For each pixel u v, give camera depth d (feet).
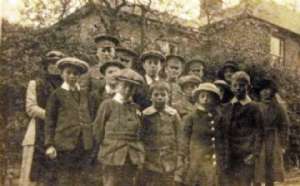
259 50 19.22
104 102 15.79
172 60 17.30
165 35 17.31
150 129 16.44
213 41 18.28
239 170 18.10
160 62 17.06
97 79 15.83
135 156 16.03
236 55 18.70
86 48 15.81
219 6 18.56
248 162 18.30
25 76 14.99
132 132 16.03
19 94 14.89
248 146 18.31
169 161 16.67
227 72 18.39
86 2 15.94
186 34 17.79
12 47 14.97
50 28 15.42
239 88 18.45
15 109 14.80
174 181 16.74
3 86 14.78
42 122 14.98
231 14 18.85
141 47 16.79
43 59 15.23
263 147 18.72
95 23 16.06
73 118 15.29
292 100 19.69
